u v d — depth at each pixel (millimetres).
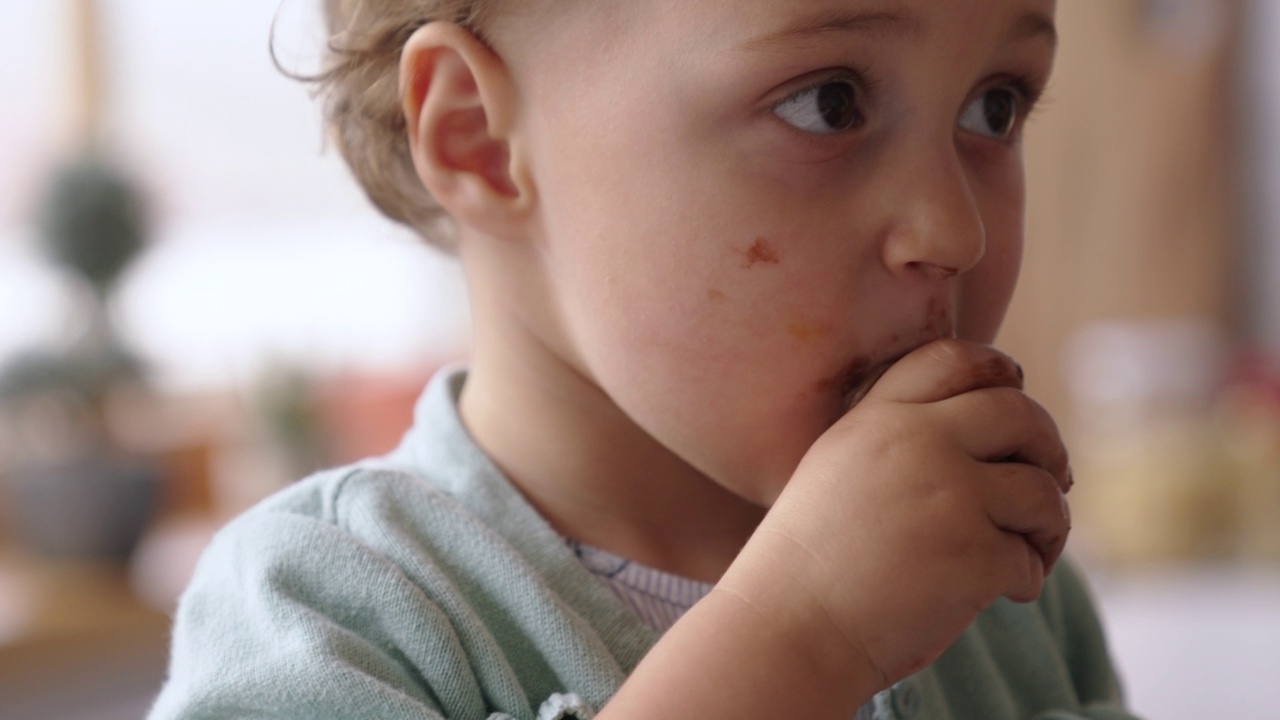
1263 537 1291
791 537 521
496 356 593
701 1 532
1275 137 1664
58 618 1005
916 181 530
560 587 564
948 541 517
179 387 1297
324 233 1379
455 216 586
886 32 524
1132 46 1563
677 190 540
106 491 1109
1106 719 617
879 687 516
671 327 545
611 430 583
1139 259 1593
